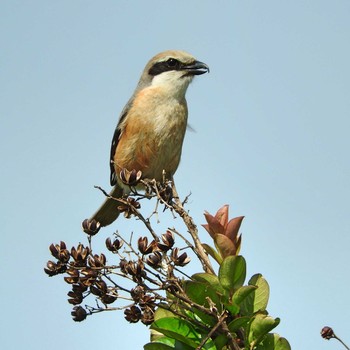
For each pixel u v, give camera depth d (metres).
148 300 6.30
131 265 6.25
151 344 6.43
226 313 6.36
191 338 6.43
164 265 6.45
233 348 6.23
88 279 6.49
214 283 6.34
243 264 6.28
